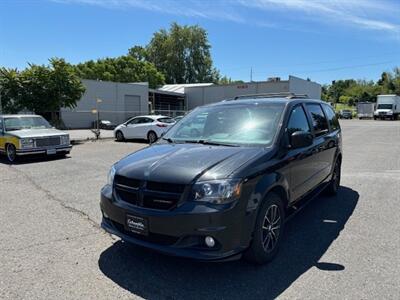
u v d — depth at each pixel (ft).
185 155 12.37
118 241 14.40
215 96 149.28
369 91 310.65
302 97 18.28
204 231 10.38
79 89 64.69
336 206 19.17
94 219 17.20
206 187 10.62
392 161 34.86
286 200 13.42
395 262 12.25
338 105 313.53
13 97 59.06
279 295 10.23
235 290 10.53
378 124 117.80
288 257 12.75
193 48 239.09
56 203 20.11
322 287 10.61
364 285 10.70
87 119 105.81
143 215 11.03
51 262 12.52
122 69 205.77
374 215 17.54
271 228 12.46
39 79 60.13
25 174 29.76
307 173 15.74
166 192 10.90
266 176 11.96
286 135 14.05
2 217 17.60
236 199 10.72
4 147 38.50
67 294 10.39
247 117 15.06
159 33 240.53
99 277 11.42
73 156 41.14
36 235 15.11
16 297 10.24
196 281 11.10
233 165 11.36
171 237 10.80
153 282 11.07
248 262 12.15
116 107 115.44
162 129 59.11
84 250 13.55
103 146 53.31
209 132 15.17
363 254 12.94
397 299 9.91
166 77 237.86
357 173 28.53
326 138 18.80
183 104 156.76
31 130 39.50
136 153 14.10
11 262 12.54
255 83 139.23
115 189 12.30
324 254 12.98
